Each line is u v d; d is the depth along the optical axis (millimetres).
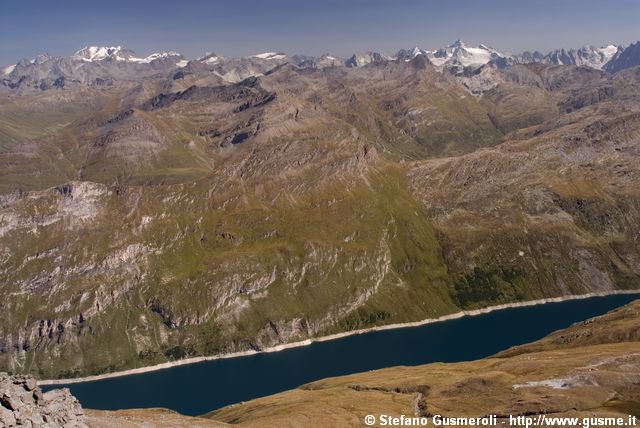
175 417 156500
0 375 87375
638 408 160625
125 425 112000
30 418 82312
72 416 87562
